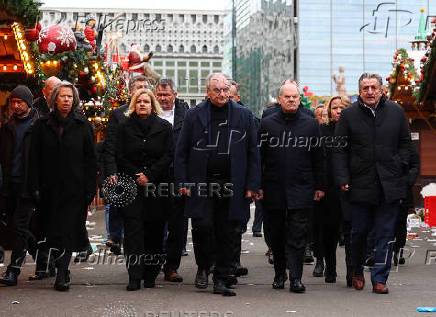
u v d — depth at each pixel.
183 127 7.13
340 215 8.17
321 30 137.88
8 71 13.52
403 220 9.76
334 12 137.75
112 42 27.30
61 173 7.32
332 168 8.16
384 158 7.51
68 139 7.35
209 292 7.22
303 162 7.45
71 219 7.33
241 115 7.09
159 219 7.41
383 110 7.58
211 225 7.05
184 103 8.80
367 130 7.56
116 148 7.52
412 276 8.80
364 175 7.54
